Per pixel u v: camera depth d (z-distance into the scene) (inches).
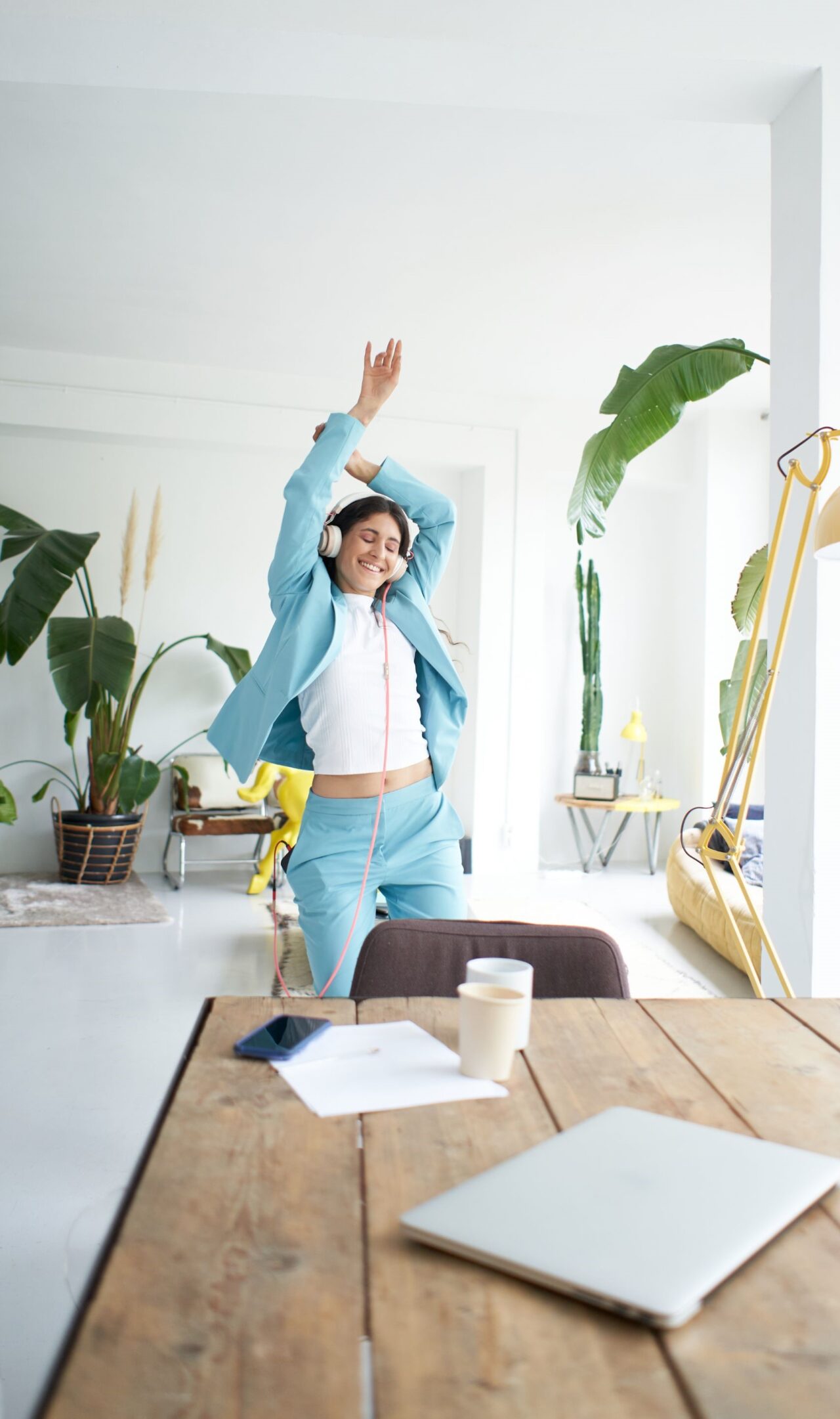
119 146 140.4
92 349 219.8
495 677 244.5
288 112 130.8
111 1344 20.8
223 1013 43.4
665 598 270.8
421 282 182.2
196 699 240.2
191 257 175.2
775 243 111.1
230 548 241.1
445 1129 32.3
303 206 156.0
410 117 131.2
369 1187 28.1
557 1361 20.6
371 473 95.3
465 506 252.8
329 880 88.1
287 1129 32.0
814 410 103.0
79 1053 114.3
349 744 87.9
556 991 56.3
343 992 86.0
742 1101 35.7
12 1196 79.9
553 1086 36.4
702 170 142.8
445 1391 19.6
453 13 98.5
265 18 96.5
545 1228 25.0
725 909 60.4
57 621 201.0
